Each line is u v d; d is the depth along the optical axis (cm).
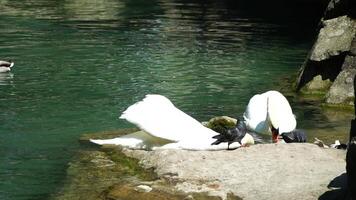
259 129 1119
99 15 2800
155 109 1018
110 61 1769
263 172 830
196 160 877
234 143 976
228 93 1445
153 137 1008
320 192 749
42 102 1311
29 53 1861
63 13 2848
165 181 822
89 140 1044
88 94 1389
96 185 837
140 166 895
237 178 816
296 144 931
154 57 1848
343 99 1355
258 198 751
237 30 2450
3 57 1789
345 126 1195
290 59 1884
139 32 2333
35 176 877
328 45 1505
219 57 1888
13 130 1105
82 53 1884
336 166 845
